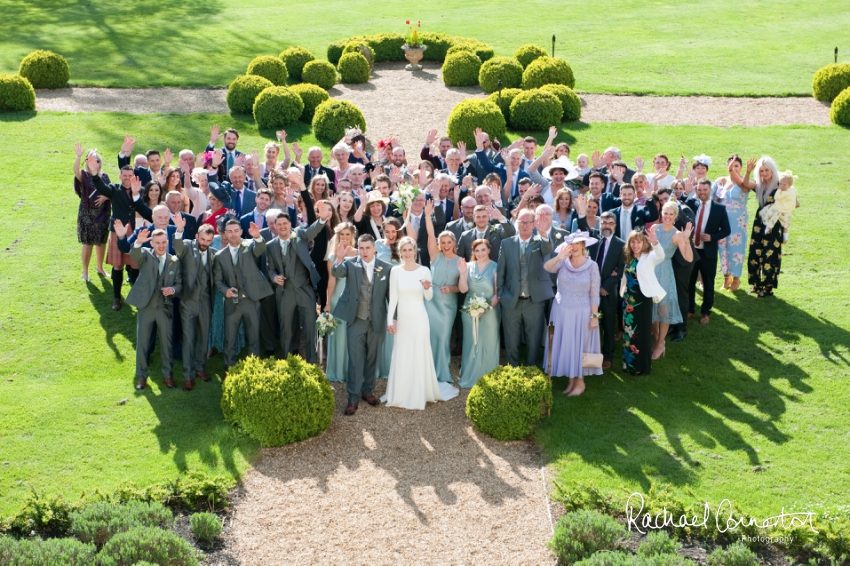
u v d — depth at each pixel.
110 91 22.30
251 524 7.92
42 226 14.71
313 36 29.22
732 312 12.16
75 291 12.72
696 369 10.65
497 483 8.51
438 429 9.49
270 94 19.73
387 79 24.52
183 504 8.20
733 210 12.49
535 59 23.20
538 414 9.27
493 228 10.47
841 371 10.46
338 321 10.35
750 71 24.47
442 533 7.79
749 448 8.98
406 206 10.54
